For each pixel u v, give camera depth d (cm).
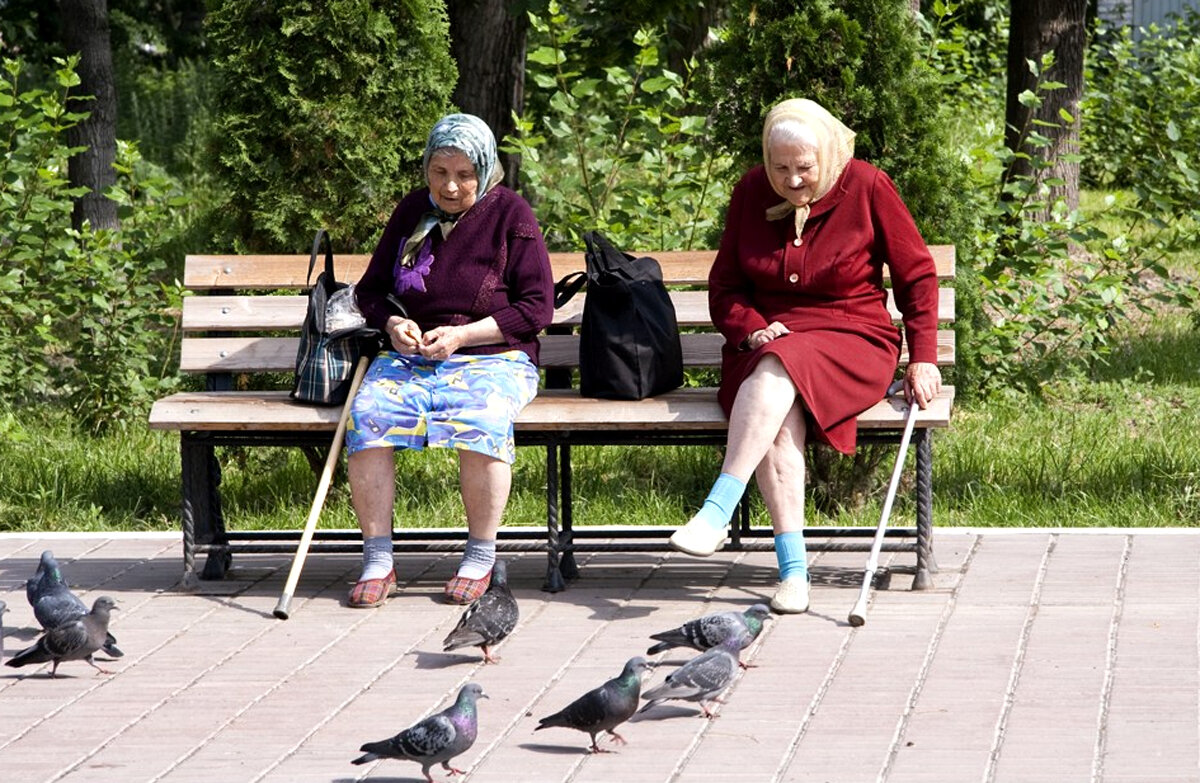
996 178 1400
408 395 808
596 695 573
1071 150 1888
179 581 869
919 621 751
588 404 814
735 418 771
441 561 910
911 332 806
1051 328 1429
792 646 716
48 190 1371
